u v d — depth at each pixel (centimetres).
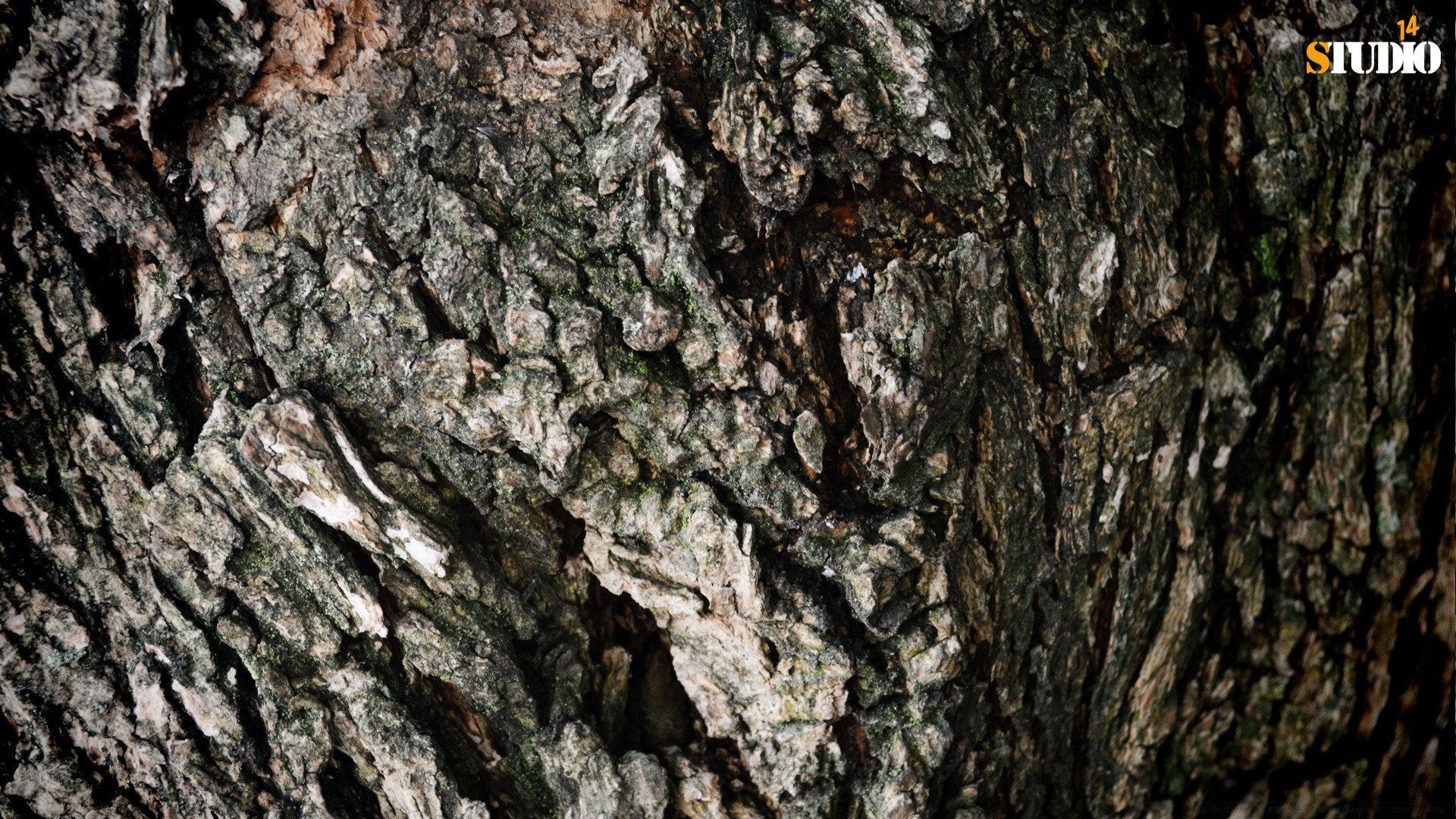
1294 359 77
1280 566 79
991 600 74
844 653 72
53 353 71
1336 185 76
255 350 71
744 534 71
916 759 73
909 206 72
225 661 72
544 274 70
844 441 72
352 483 70
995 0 73
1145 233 74
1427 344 78
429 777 71
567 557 73
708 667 73
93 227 70
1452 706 81
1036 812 78
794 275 72
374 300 70
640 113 70
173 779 72
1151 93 74
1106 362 74
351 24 70
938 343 72
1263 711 80
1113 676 77
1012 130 73
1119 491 75
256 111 70
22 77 68
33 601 72
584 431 71
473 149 71
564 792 73
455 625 72
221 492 71
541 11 71
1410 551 79
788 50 71
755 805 73
